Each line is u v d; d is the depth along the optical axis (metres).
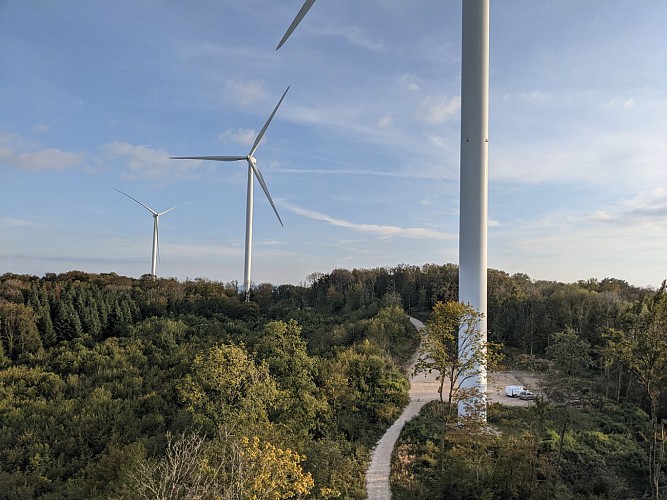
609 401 49.59
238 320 91.94
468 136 43.94
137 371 58.66
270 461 20.58
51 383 55.47
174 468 20.92
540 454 34.72
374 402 48.75
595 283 102.88
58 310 80.44
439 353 33.59
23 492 34.22
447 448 38.62
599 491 32.72
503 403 51.28
